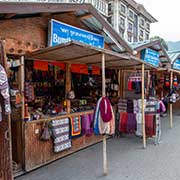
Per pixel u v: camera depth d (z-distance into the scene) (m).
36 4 4.02
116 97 7.29
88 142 5.81
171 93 8.51
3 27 3.94
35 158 4.35
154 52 9.05
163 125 8.81
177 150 5.55
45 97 5.69
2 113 2.84
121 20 22.88
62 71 5.83
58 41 4.79
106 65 6.14
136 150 5.54
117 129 6.67
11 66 4.05
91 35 5.71
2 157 2.90
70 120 5.10
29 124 4.24
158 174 4.12
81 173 4.16
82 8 5.01
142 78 5.75
